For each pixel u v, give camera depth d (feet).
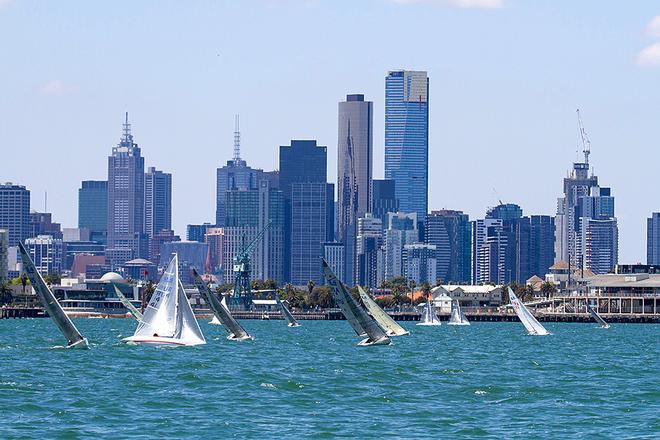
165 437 543.39
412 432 564.71
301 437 547.49
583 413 635.66
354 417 613.93
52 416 603.67
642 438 550.36
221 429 567.18
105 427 570.05
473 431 567.59
